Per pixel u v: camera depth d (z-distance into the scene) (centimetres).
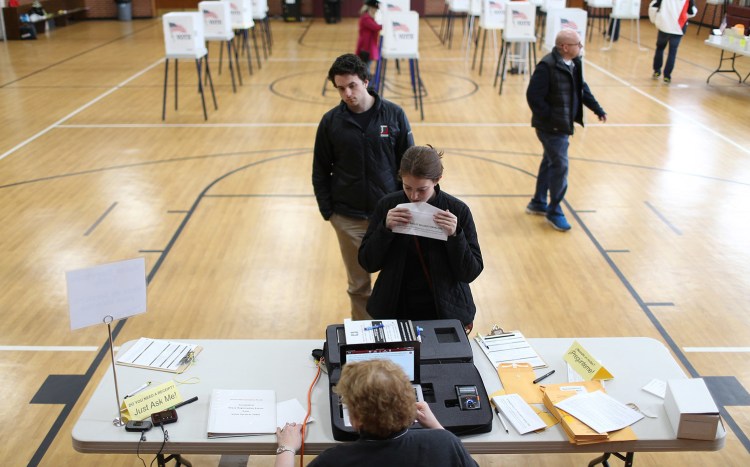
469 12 1346
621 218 609
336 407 239
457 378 251
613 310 463
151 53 1398
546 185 607
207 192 665
